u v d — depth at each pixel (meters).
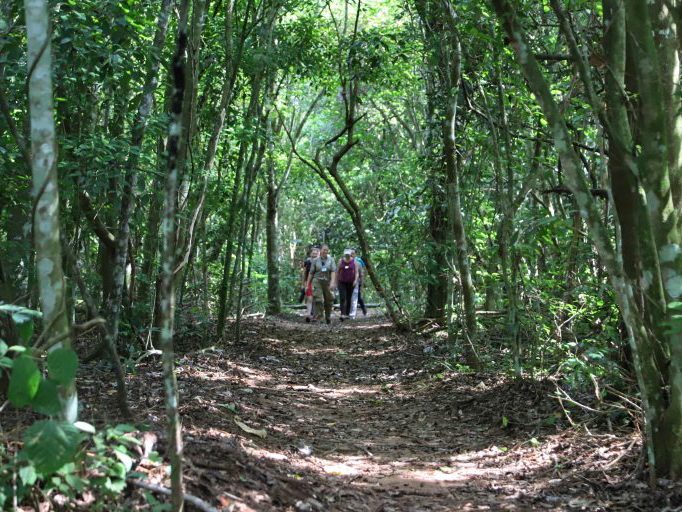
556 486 4.94
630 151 4.82
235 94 11.33
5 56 6.05
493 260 9.91
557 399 6.96
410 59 14.17
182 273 11.38
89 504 3.51
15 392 2.95
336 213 27.34
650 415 4.66
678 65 5.05
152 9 7.97
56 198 3.53
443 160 12.12
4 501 3.15
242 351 11.60
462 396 8.37
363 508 4.57
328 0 13.51
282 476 4.72
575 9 6.49
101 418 5.05
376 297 27.66
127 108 7.98
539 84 4.52
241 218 12.22
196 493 3.88
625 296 4.55
